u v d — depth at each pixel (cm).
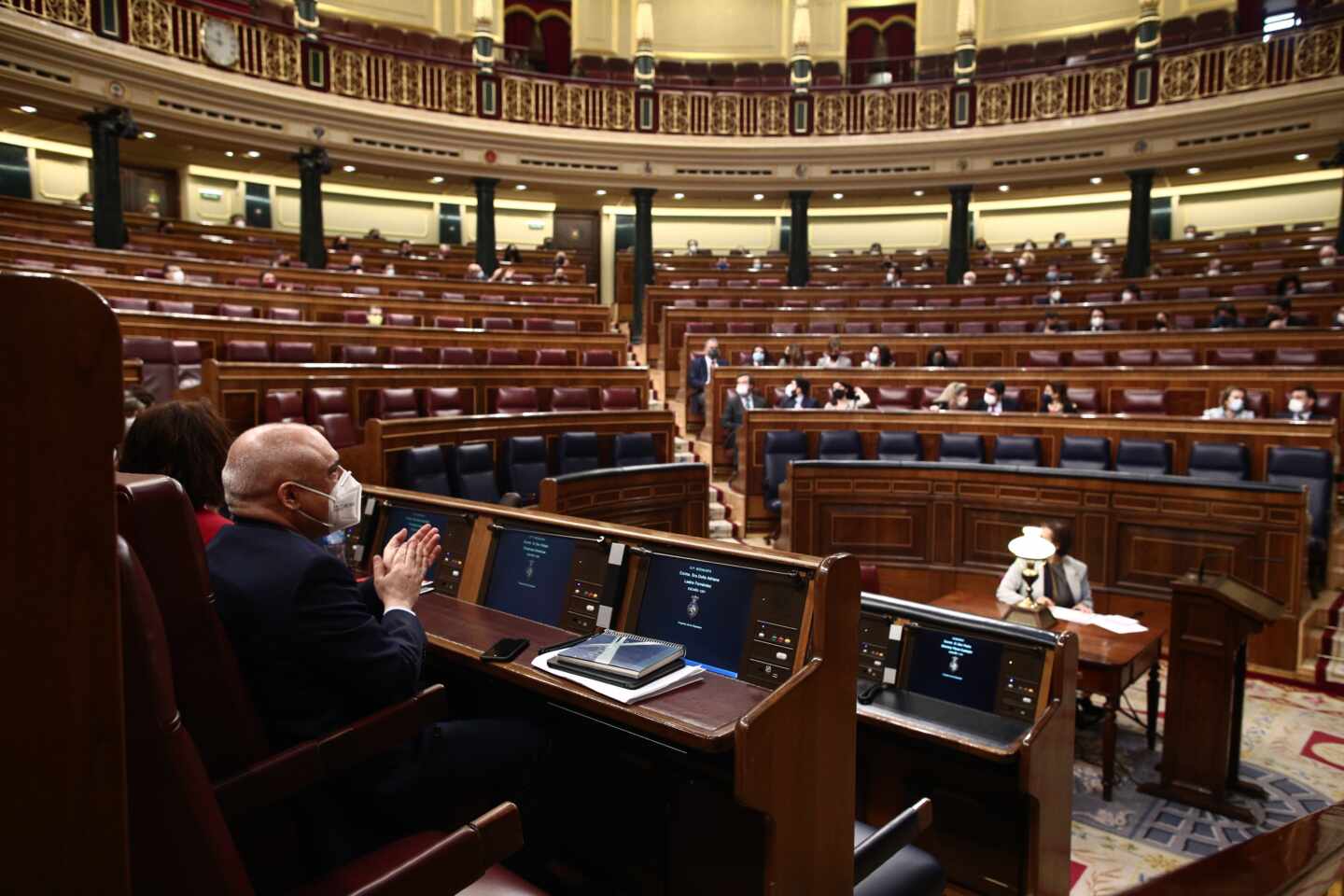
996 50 1856
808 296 1342
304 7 1369
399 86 1443
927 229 1916
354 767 189
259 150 1359
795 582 193
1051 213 1839
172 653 142
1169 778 380
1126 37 1762
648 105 1573
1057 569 456
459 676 250
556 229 1933
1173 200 1755
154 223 1410
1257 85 1333
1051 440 733
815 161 1578
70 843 80
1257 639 544
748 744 161
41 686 77
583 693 182
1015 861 252
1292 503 533
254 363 600
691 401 1074
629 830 222
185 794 109
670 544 220
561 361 948
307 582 174
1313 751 429
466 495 610
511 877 171
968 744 238
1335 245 1320
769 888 168
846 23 1920
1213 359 935
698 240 1964
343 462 571
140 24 1186
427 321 1024
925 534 668
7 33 1055
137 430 212
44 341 76
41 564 77
